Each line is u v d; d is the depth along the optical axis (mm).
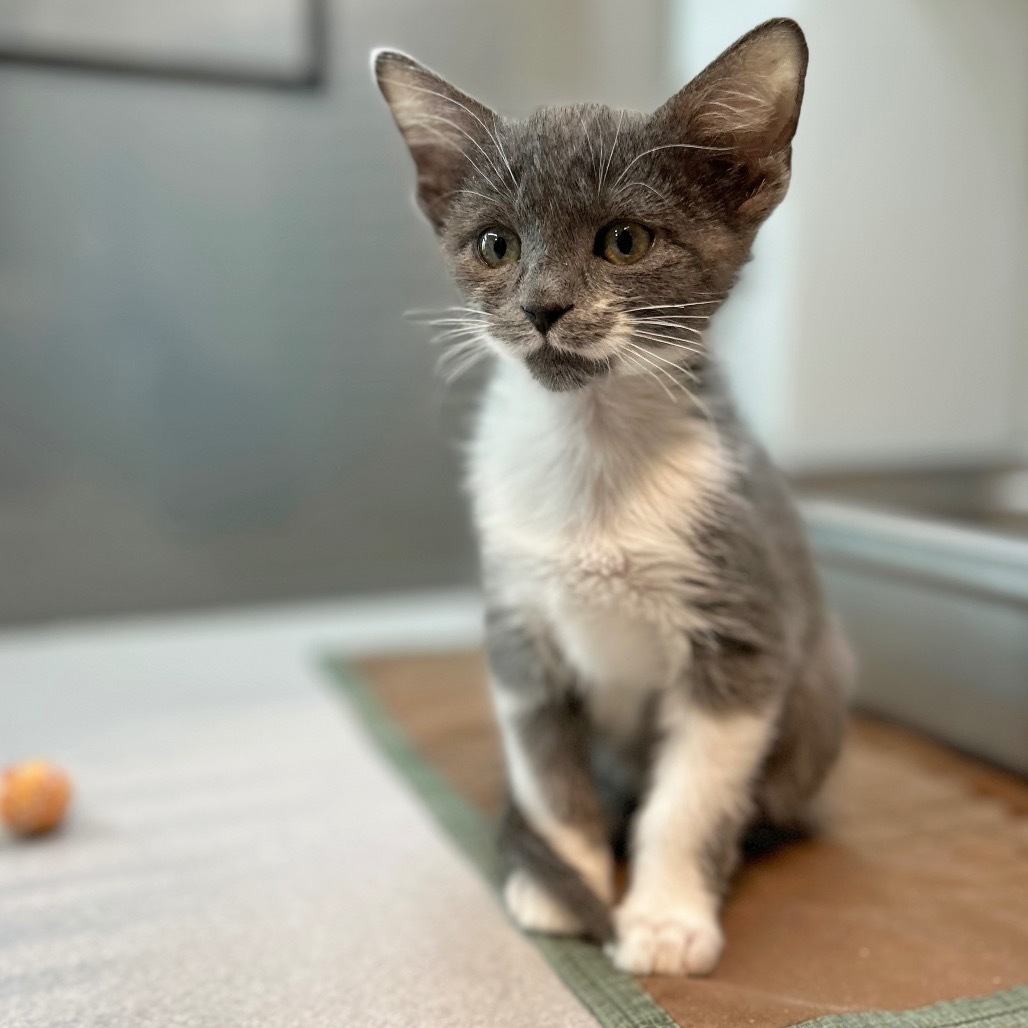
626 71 468
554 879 212
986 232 435
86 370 436
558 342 194
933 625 310
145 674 383
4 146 410
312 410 468
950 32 409
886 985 190
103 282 432
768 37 187
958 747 308
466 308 220
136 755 306
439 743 315
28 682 372
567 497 211
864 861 244
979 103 420
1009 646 287
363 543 486
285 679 379
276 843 251
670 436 212
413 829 260
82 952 204
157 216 435
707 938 196
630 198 194
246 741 318
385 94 223
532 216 199
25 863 240
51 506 440
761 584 210
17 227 417
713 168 200
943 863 242
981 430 453
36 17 398
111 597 455
